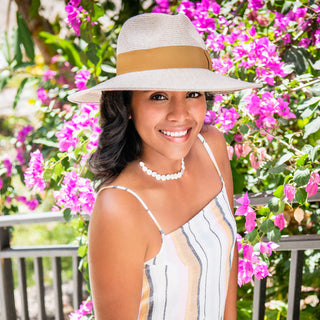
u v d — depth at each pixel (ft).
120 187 4.16
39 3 11.19
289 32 7.64
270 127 6.61
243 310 8.45
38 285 8.16
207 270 4.51
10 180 11.22
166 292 4.41
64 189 6.95
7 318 8.60
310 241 5.93
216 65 7.05
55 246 7.88
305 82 7.17
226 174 5.28
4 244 8.17
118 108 4.12
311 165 5.76
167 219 4.35
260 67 6.81
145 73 3.89
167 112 3.93
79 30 8.48
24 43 12.52
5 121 20.01
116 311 4.15
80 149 7.28
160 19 3.91
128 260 4.09
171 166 4.40
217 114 7.07
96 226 4.06
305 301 8.96
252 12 7.97
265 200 6.12
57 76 12.79
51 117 10.98
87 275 7.36
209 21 7.78
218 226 4.76
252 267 6.04
